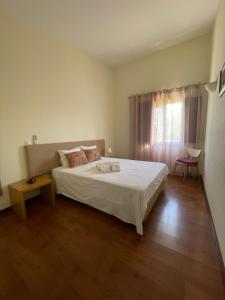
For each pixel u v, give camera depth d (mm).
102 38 2973
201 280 1246
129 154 4422
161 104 3723
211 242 1655
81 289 1201
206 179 2758
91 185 2195
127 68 4203
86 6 2160
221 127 1720
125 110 4449
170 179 3490
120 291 1180
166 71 3617
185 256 1481
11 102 2301
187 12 2373
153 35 2957
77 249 1601
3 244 1691
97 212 2281
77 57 3326
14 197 2221
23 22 2363
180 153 3619
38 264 1435
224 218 1388
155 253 1523
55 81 2904
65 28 2619
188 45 3279
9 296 1169
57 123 3002
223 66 1695
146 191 1853
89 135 3793
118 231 1856
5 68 2203
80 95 3463
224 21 1797
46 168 2781
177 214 2172
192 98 3309
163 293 1156
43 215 2232
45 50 2701
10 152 2344
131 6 2201
